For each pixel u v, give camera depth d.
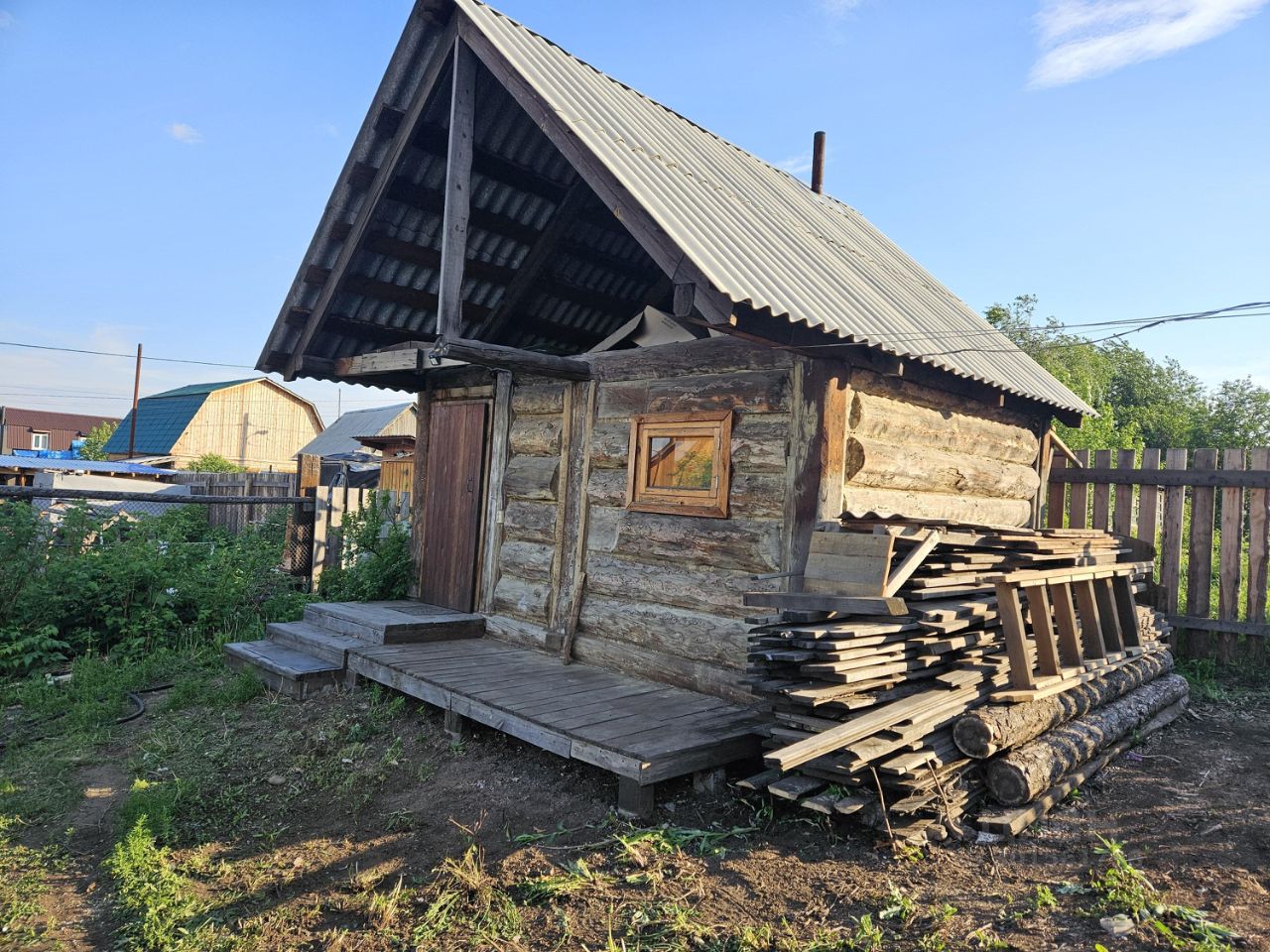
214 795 5.16
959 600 5.05
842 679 4.20
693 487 6.32
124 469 23.58
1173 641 8.15
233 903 3.92
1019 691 4.81
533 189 7.50
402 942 3.55
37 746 6.01
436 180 7.31
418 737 5.99
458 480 8.95
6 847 4.52
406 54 6.61
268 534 13.52
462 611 8.56
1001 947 3.27
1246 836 4.23
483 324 8.74
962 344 7.02
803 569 5.47
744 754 5.01
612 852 4.23
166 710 6.85
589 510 7.25
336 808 4.97
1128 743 5.67
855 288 6.29
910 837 4.08
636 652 6.57
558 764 5.41
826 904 3.66
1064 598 5.45
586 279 8.65
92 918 3.85
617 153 5.71
